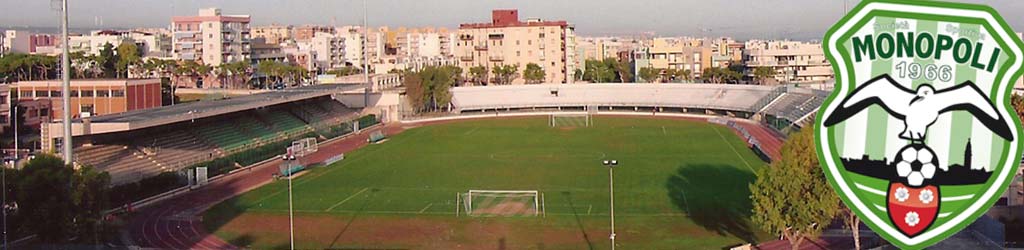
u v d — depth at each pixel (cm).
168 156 10550
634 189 9038
